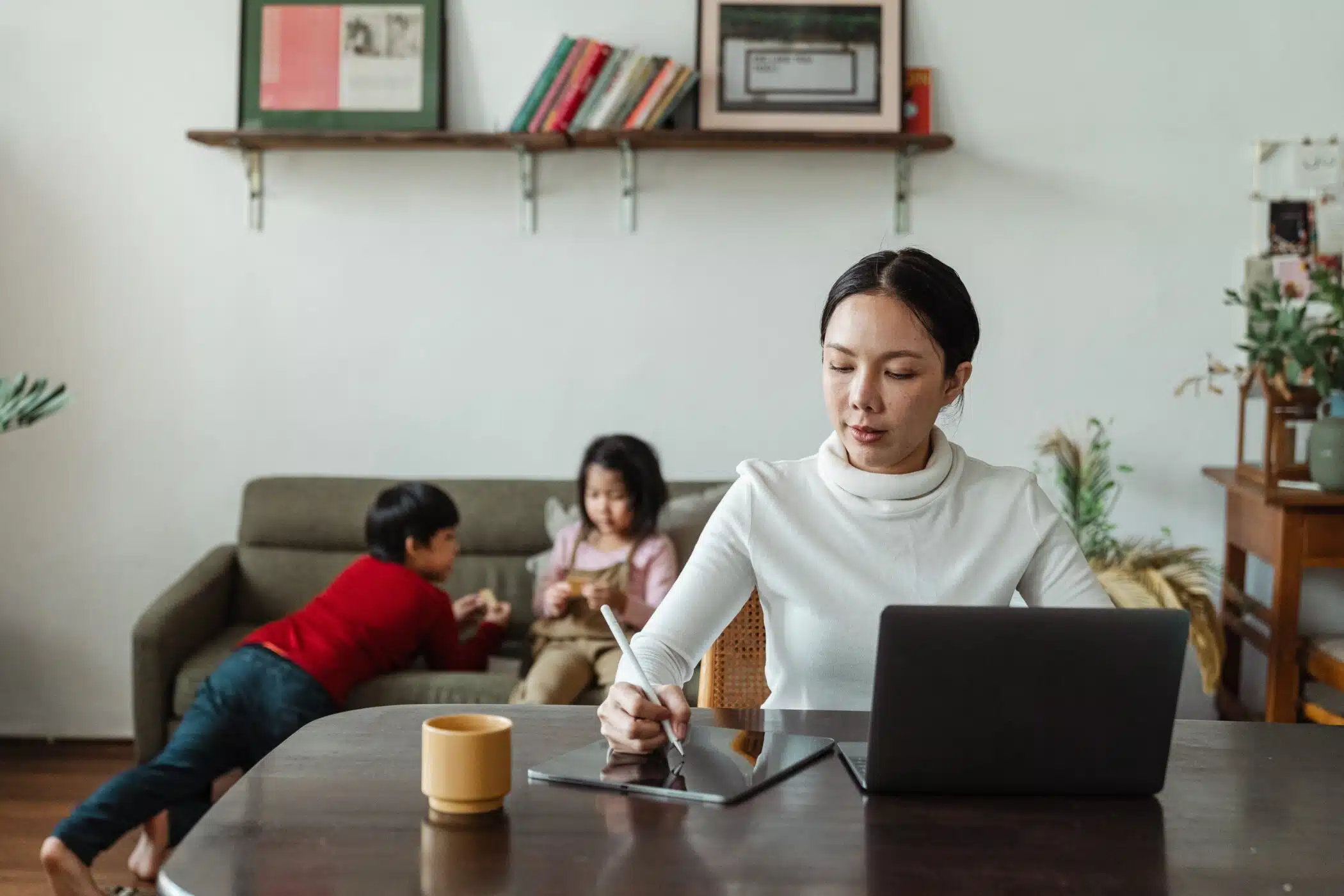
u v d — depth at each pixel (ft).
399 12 10.51
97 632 11.07
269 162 10.82
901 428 4.64
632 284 10.81
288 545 10.37
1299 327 8.96
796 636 4.91
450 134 10.13
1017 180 10.62
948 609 3.43
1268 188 10.54
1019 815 3.44
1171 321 10.65
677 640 4.68
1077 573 4.91
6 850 8.37
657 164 10.71
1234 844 3.24
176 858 3.08
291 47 10.52
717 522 5.00
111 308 10.93
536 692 8.27
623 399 10.89
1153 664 3.48
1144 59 10.53
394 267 10.88
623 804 3.48
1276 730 4.41
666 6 10.55
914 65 10.58
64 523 11.05
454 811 3.39
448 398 10.95
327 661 7.98
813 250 10.73
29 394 8.68
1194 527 10.73
